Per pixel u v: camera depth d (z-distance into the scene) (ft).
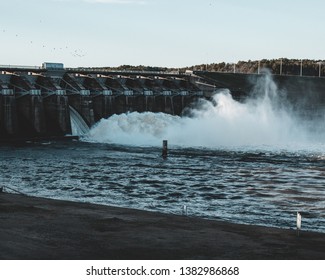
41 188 212.02
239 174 248.52
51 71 434.30
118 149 349.20
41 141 383.24
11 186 214.28
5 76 404.36
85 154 319.88
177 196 199.31
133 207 179.32
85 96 427.74
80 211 142.41
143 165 276.41
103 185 220.23
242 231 123.85
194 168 266.57
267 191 208.85
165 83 522.47
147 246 106.42
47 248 103.04
